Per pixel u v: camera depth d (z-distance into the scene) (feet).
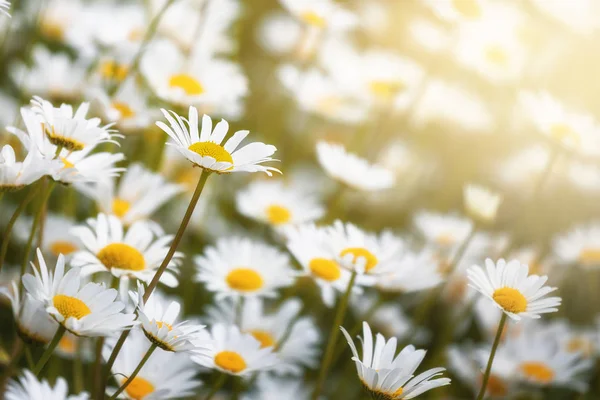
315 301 4.02
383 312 4.18
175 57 3.82
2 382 3.01
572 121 4.22
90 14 4.20
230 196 4.86
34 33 3.98
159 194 3.48
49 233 3.69
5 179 2.98
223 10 4.75
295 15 4.71
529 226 5.88
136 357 3.14
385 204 5.46
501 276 3.12
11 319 3.86
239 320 3.56
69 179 3.01
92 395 3.34
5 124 4.03
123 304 2.94
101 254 3.15
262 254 3.53
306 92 5.01
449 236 4.66
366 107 5.36
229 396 3.74
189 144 3.00
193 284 3.98
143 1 5.02
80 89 3.90
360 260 3.25
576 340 4.34
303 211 3.99
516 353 3.87
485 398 3.92
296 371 3.51
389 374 2.99
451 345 4.43
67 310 2.92
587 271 5.08
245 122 5.30
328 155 3.79
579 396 4.07
